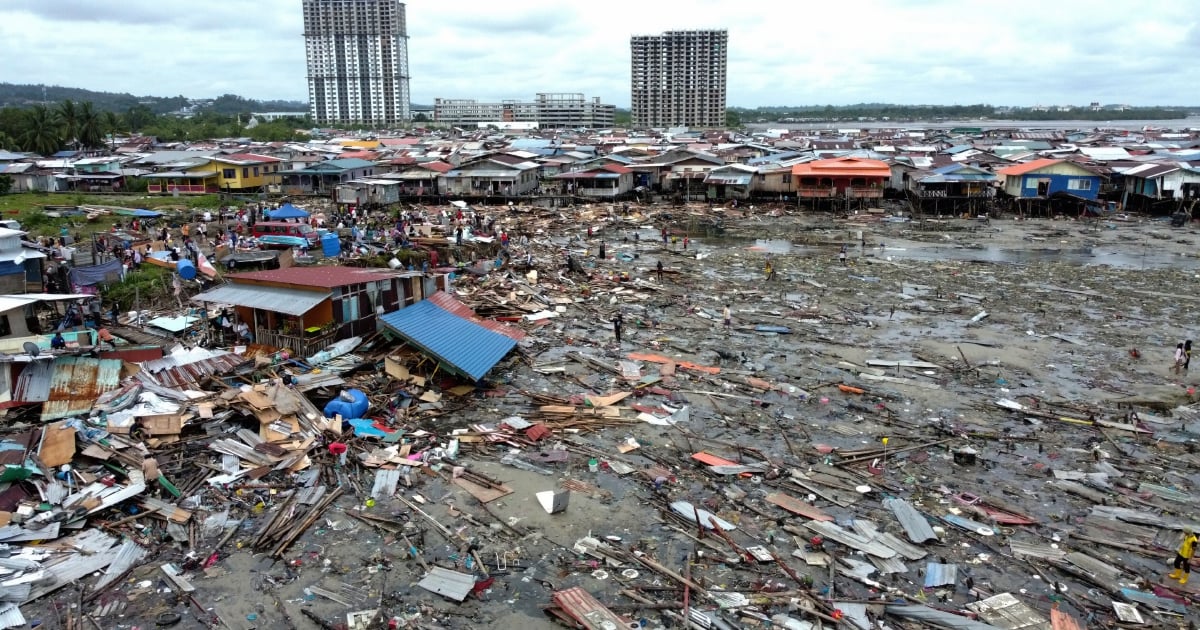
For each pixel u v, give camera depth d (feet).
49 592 63.87
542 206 324.80
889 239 259.60
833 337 144.56
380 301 125.18
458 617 63.77
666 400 111.96
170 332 120.67
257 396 93.30
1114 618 64.28
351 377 109.91
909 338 143.95
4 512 71.26
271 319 116.88
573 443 96.89
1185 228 271.49
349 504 80.33
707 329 149.28
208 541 72.43
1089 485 87.04
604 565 71.31
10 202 274.98
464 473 87.35
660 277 192.85
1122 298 173.78
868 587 68.23
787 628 62.49
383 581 68.18
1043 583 69.21
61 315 119.44
